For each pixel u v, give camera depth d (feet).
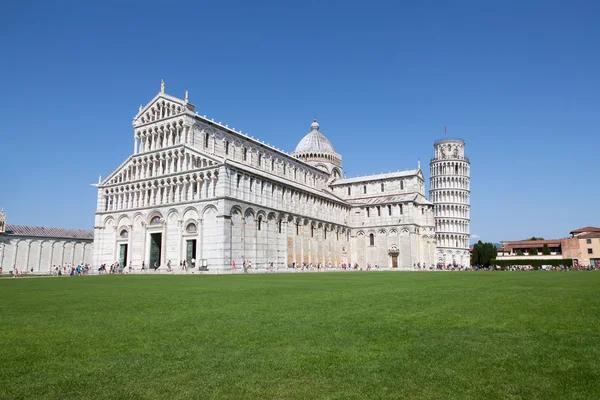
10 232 355.77
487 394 29.73
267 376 33.73
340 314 60.39
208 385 31.91
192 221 271.49
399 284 119.75
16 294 95.61
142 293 95.25
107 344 43.55
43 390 31.27
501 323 52.42
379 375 33.63
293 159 397.60
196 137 293.84
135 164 312.50
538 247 553.64
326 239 376.68
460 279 146.72
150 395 30.17
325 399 29.22
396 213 402.52
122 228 308.40
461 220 575.79
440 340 43.96
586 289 95.76
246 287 111.45
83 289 110.42
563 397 29.09
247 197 280.10
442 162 583.99
